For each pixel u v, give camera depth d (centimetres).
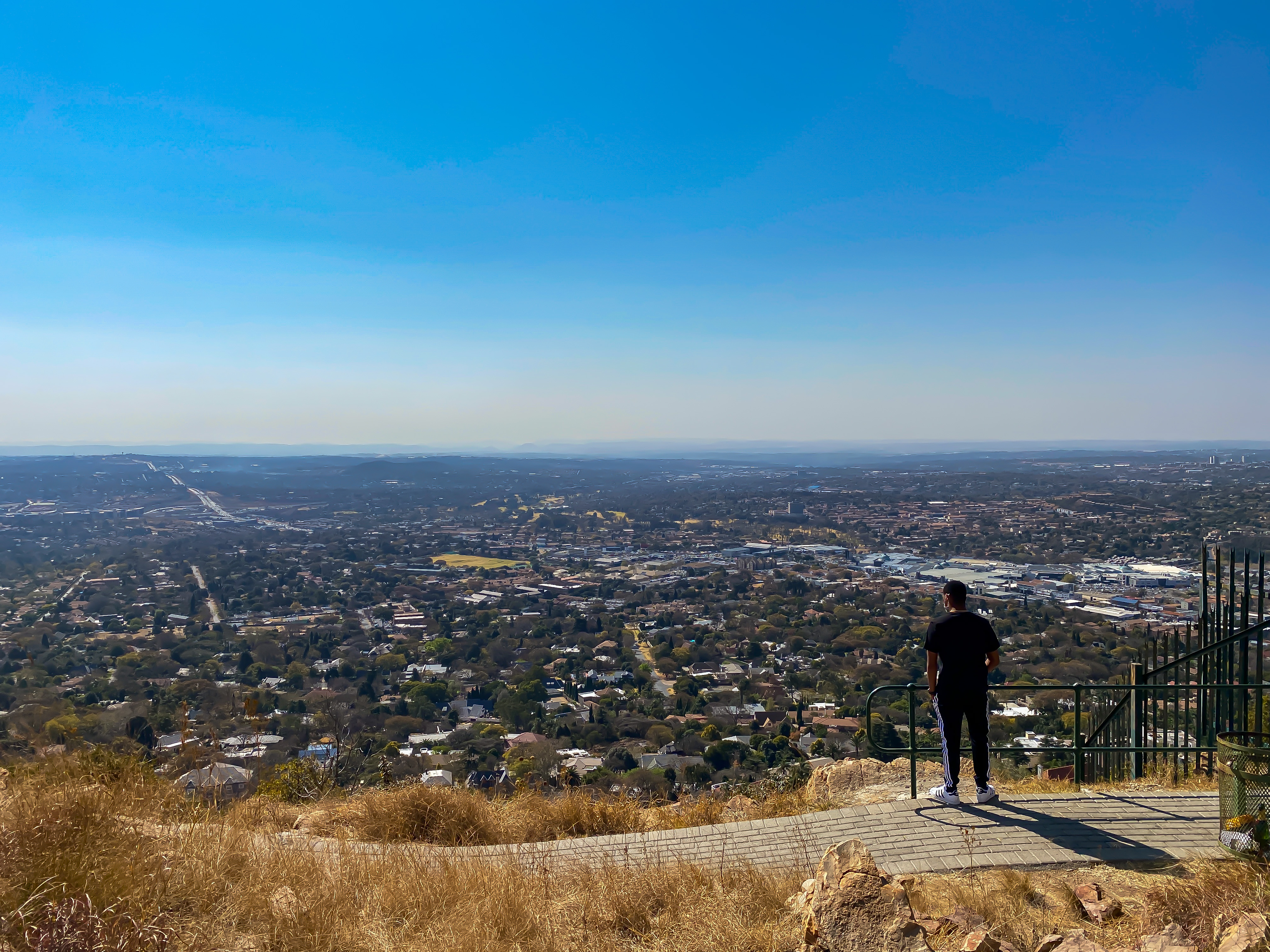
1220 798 486
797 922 405
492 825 685
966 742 1207
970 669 571
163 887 388
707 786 1697
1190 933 360
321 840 612
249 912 393
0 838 385
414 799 687
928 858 493
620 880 474
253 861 455
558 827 688
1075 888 431
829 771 779
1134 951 353
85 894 343
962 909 402
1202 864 454
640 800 834
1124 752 803
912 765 612
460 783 877
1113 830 516
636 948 408
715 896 448
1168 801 569
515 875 476
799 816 586
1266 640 1444
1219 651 738
